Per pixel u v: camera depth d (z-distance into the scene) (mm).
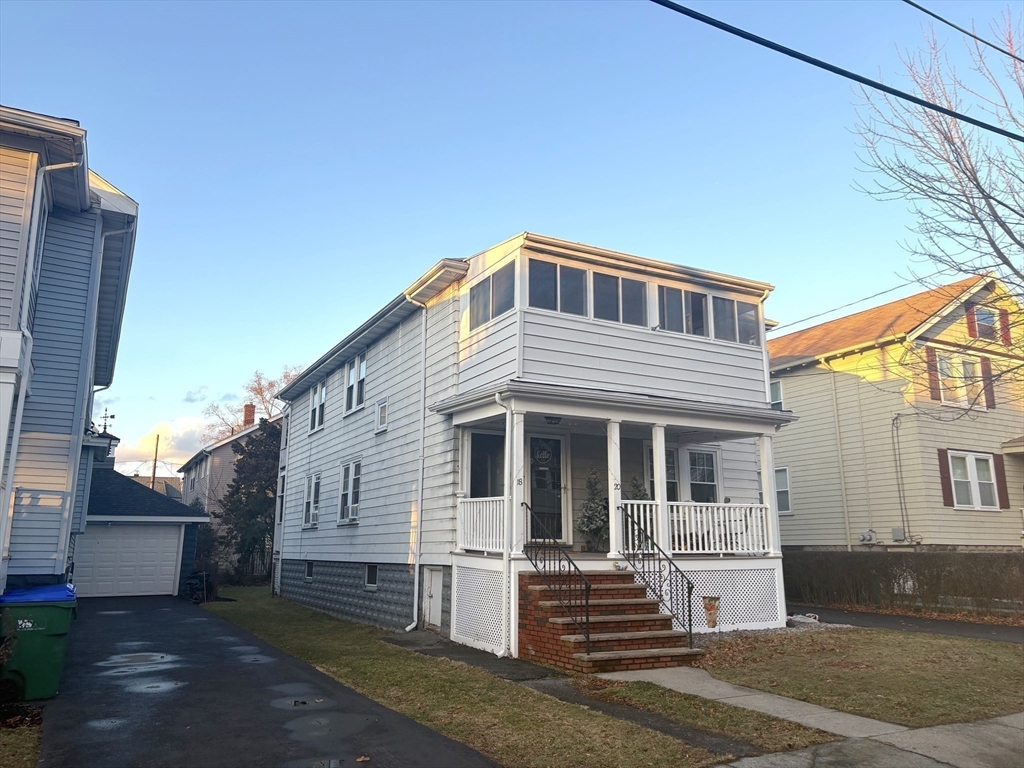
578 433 14836
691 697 8141
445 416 14398
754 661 10156
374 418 18188
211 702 8180
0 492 9688
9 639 8219
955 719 7309
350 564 18453
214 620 17016
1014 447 22047
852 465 22422
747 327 15539
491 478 14422
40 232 11766
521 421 12086
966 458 21578
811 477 23688
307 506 22719
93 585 23516
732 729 6934
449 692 8648
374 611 16641
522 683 9125
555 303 13141
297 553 23047
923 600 17406
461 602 13062
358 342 19188
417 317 16422
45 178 11656
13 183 10562
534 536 13852
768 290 15727
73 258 13062
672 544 13062
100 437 21672
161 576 24484
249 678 9594
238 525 31125
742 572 13320
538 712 7613
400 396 16781
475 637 12414
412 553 15148
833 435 23125
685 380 14273
